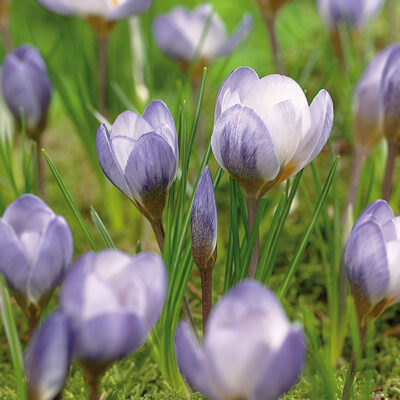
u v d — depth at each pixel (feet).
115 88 2.46
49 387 1.56
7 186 2.61
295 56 3.49
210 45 2.57
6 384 2.10
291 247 2.42
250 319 1.54
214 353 1.53
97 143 1.79
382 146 2.35
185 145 1.93
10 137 2.66
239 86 1.77
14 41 4.06
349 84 2.59
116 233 2.60
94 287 1.56
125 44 2.82
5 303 1.85
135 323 1.56
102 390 2.02
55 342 1.55
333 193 2.06
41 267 1.66
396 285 1.72
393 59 2.00
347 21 2.65
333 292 2.06
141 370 2.08
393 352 2.14
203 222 1.79
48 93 2.29
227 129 1.74
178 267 1.90
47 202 2.40
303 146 1.75
